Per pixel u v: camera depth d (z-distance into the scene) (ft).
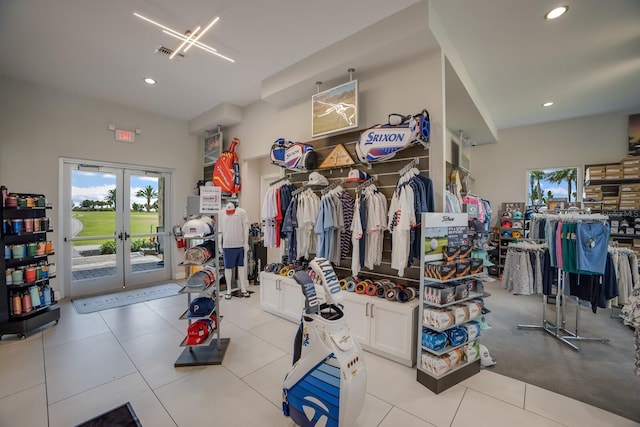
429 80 9.26
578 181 18.88
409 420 6.15
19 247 10.34
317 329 5.71
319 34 9.91
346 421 5.14
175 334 10.42
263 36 10.03
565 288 10.66
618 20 9.16
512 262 12.10
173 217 19.11
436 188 9.03
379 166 10.46
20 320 10.06
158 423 6.00
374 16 8.95
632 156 16.30
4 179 13.03
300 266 12.28
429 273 7.55
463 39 10.16
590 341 10.26
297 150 11.83
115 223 16.74
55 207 14.46
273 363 8.46
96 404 6.59
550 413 6.42
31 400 6.70
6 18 9.03
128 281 17.17
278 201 12.51
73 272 15.19
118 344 9.61
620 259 11.77
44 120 14.11
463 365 7.66
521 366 8.52
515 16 8.98
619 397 7.03
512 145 21.24
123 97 15.66
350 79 11.09
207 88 14.55
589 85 13.96
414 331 8.29
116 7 8.57
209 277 8.93
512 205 20.79
